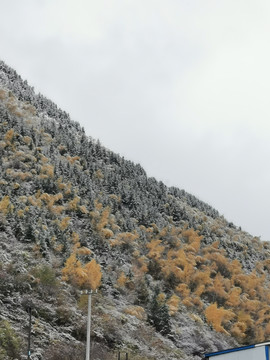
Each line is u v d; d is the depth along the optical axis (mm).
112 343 67625
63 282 74750
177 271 98500
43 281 71125
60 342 61594
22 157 113938
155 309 80812
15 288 67875
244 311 101750
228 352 39312
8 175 104750
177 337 79188
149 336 74312
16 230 82688
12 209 89250
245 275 113125
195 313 90312
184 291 94875
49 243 83500
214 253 113750
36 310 65438
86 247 91250
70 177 116812
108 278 84812
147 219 115875
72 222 98625
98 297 77500
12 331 58594
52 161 120812
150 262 98438
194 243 113438
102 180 126125
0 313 61531
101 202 112500
